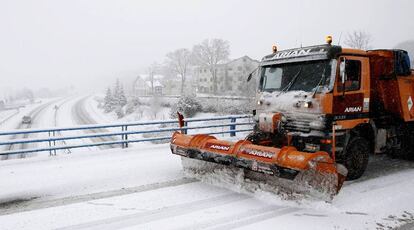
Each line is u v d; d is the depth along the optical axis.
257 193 6.57
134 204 6.33
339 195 6.57
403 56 8.43
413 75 8.80
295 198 6.05
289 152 5.73
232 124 13.88
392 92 8.41
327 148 6.69
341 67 6.83
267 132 7.50
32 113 73.50
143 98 69.69
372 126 7.91
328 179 5.70
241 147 6.46
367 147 7.77
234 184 6.98
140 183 7.61
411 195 6.65
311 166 5.50
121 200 6.55
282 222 5.45
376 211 5.88
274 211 5.90
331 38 6.94
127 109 59.78
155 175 8.21
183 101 38.16
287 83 7.50
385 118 8.48
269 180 6.39
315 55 6.92
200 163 7.66
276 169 5.74
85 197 6.77
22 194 6.97
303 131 6.96
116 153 10.86
